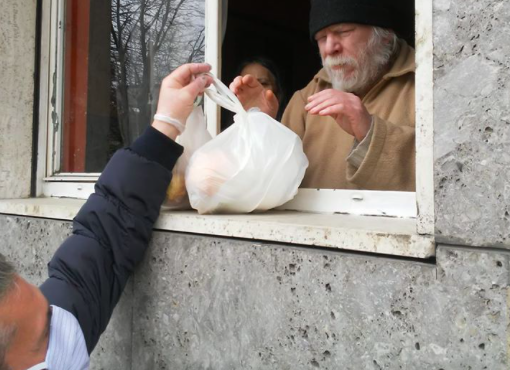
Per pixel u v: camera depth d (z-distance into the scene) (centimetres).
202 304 133
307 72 435
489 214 89
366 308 103
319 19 186
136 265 149
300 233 114
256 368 122
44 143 243
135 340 151
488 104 88
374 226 111
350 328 106
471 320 90
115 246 140
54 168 243
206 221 133
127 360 154
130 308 152
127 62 231
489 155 89
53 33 243
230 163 138
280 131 143
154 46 221
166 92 147
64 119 244
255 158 137
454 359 93
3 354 91
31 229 190
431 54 98
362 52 183
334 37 185
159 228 146
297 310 114
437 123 94
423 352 96
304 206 152
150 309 146
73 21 245
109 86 236
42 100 243
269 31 401
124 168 142
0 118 231
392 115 175
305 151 183
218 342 130
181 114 146
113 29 234
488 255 88
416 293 97
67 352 107
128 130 231
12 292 92
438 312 94
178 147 146
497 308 88
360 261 104
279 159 138
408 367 98
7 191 234
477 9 89
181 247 138
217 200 138
